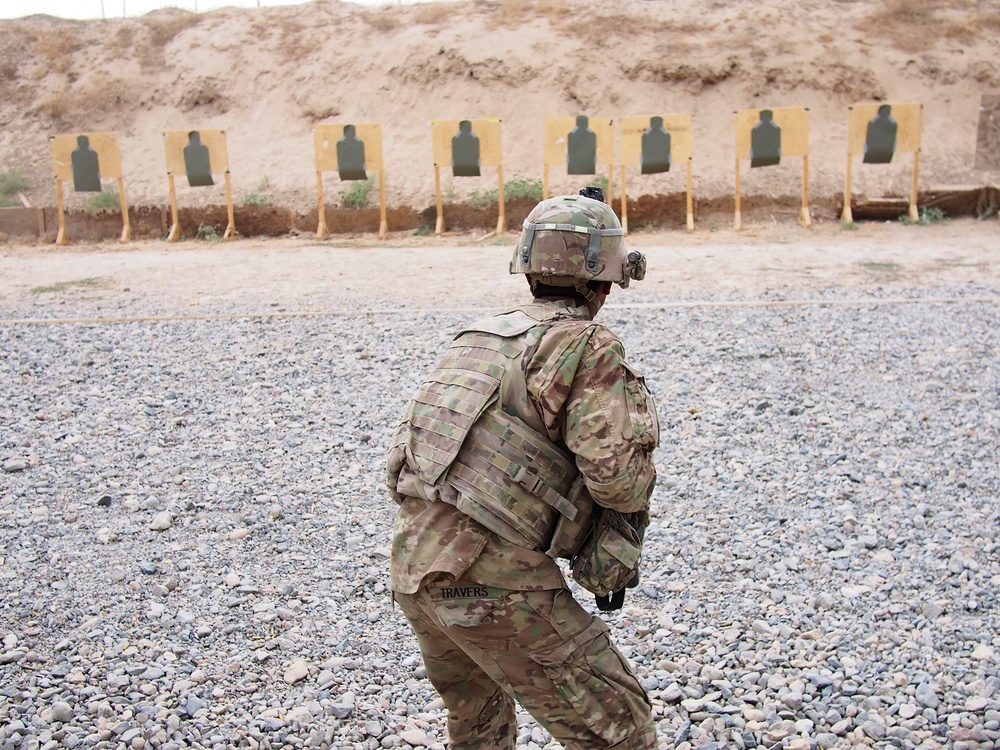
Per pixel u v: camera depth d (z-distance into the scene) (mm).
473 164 15180
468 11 20000
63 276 12430
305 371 7613
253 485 5500
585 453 2248
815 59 17500
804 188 15078
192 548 4734
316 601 4191
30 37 20609
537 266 2441
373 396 6988
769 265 11711
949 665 3592
